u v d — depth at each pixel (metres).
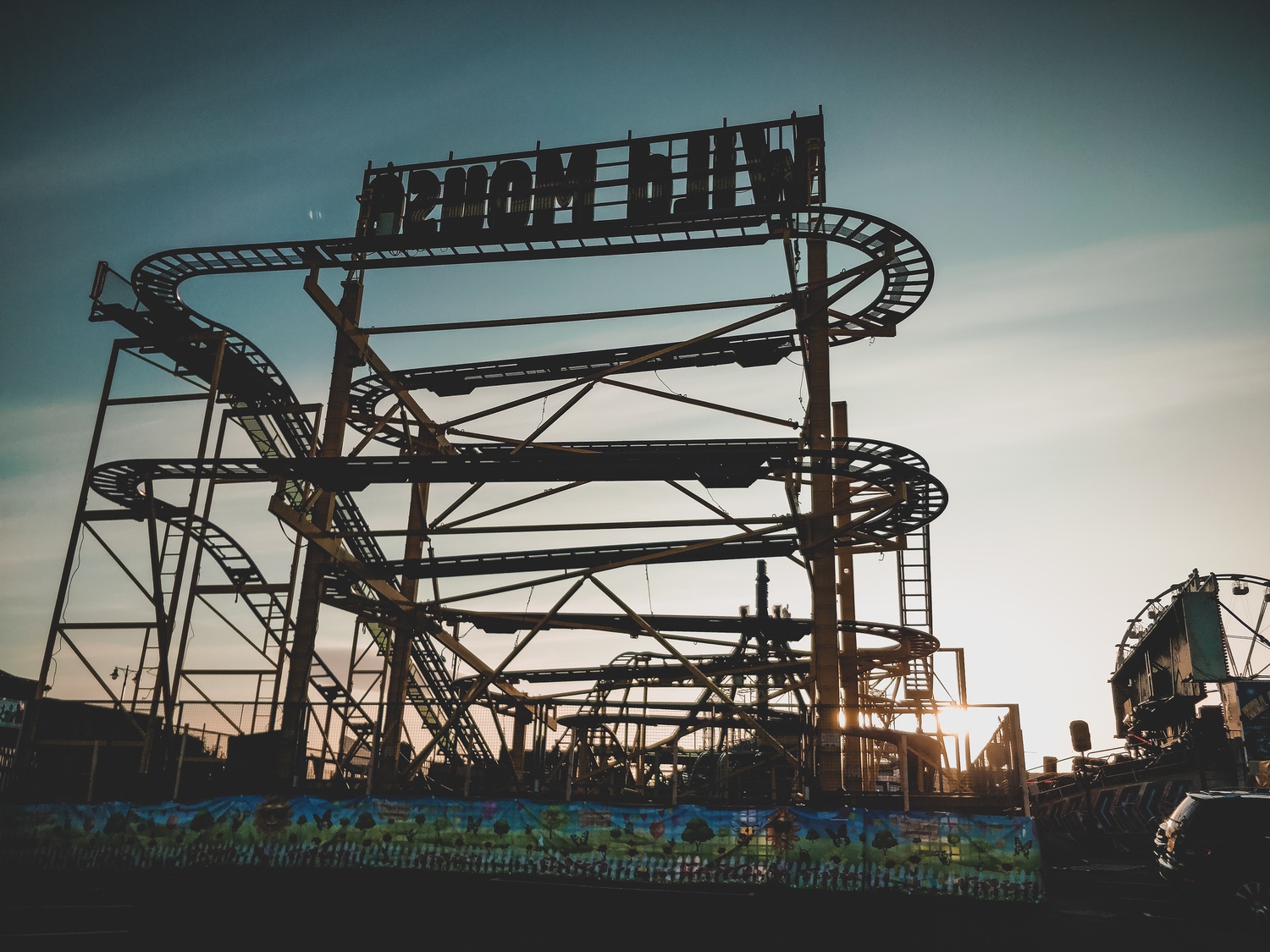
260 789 24.75
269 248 32.81
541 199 32.69
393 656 34.59
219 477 32.56
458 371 36.16
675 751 21.28
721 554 34.00
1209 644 37.59
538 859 20.86
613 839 20.69
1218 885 16.09
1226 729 30.97
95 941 14.05
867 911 17.62
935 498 30.55
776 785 27.67
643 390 32.78
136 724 28.80
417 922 15.99
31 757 27.39
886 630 38.41
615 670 41.75
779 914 17.20
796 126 31.52
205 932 14.84
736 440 30.25
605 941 14.66
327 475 30.69
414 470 30.36
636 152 32.38
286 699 29.73
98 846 21.75
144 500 34.38
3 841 21.62
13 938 14.23
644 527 29.72
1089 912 17.62
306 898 18.28
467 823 21.41
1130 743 41.47
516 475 30.20
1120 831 36.12
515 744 35.88
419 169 33.97
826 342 30.41
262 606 34.75
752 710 36.62
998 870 18.58
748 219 30.92
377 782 25.19
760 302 31.00
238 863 21.69
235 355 35.81
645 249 32.03
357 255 33.53
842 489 34.31
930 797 21.53
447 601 32.91
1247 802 16.67
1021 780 19.75
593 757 37.88
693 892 19.23
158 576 31.70
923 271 31.17
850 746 27.23
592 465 29.53
